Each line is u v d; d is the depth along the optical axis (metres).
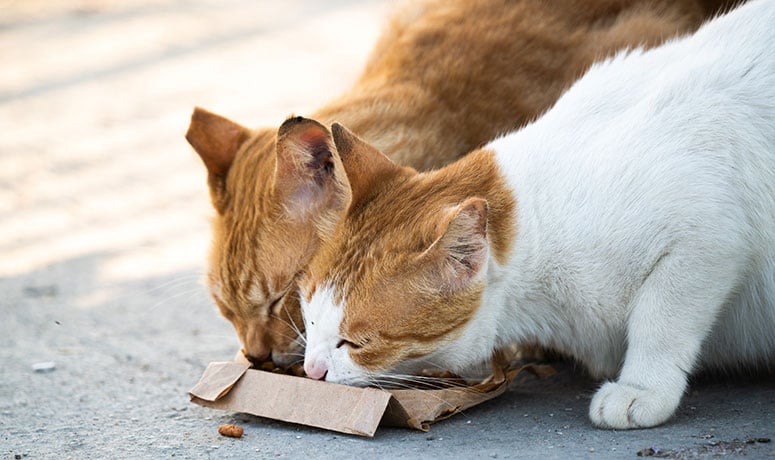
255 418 4.09
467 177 3.93
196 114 4.77
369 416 3.70
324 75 9.73
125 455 3.78
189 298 5.98
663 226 3.73
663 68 4.07
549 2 5.11
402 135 4.57
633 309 3.84
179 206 7.52
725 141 3.78
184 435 3.95
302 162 4.18
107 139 8.87
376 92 4.81
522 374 4.51
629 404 3.71
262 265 4.29
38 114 9.59
